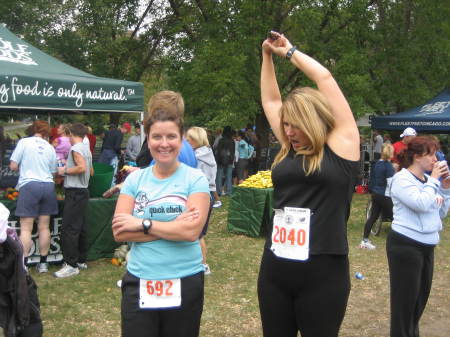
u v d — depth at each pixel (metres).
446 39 15.61
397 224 3.66
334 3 13.51
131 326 2.46
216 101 14.75
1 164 9.07
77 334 4.34
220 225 9.36
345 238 2.48
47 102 6.27
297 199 2.47
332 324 2.45
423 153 3.62
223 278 6.09
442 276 6.48
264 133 15.27
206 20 14.41
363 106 15.27
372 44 15.51
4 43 6.86
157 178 2.55
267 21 13.21
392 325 3.71
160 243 2.46
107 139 13.02
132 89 7.04
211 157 6.76
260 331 4.52
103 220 6.61
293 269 2.45
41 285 5.63
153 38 18.34
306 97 2.43
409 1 15.58
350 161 2.44
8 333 2.95
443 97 14.08
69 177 5.93
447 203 3.84
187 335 2.50
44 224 5.86
